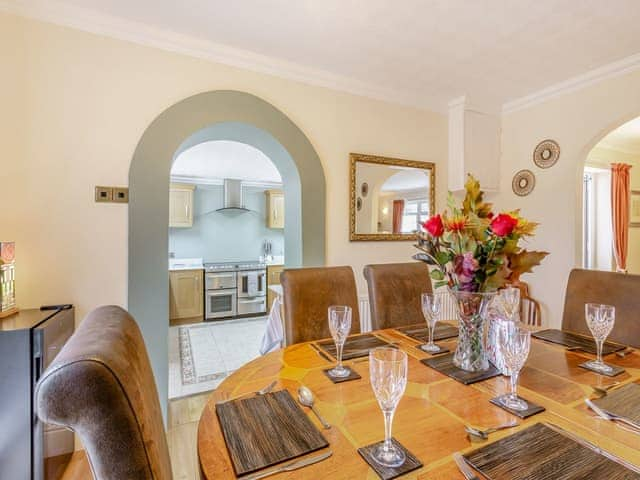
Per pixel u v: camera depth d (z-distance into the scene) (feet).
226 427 2.56
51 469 5.07
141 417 1.69
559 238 9.05
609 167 13.34
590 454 2.23
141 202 6.56
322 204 8.41
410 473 2.08
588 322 3.87
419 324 5.73
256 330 14.55
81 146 6.18
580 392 3.13
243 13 6.07
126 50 6.49
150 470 1.65
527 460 2.18
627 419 2.63
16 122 5.78
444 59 7.65
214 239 18.75
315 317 5.29
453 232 3.62
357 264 9.00
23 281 5.79
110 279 6.38
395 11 5.98
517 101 9.97
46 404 1.48
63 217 6.06
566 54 7.42
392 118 9.45
